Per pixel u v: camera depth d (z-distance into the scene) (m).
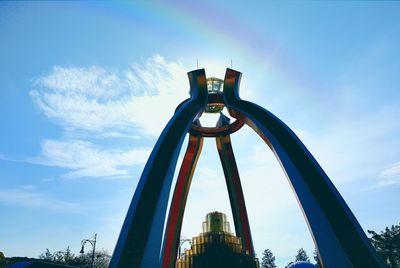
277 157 26.09
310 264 34.22
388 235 64.69
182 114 29.41
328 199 22.38
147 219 20.94
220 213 30.80
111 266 18.69
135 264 18.89
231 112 32.75
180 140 26.53
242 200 35.41
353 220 21.11
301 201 22.61
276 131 27.77
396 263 64.25
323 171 24.11
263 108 31.17
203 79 33.50
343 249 19.95
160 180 23.23
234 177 36.06
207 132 35.66
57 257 68.00
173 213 33.72
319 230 21.08
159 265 20.19
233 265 27.12
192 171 35.72
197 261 27.53
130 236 19.98
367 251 19.58
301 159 25.08
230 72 34.25
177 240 32.72
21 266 18.08
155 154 24.92
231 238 29.28
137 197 22.03
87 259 69.75
